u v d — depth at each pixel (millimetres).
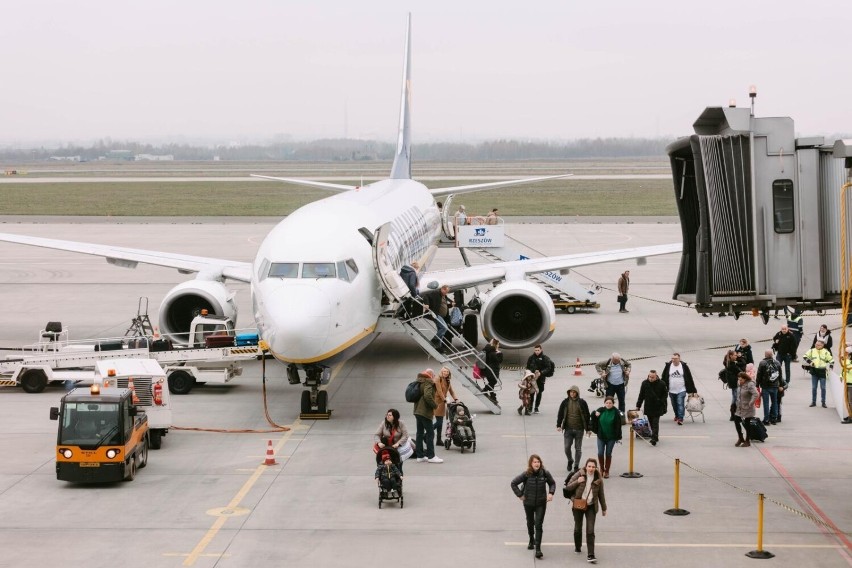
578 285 52594
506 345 39281
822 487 25531
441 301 38906
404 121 61469
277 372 39938
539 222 105625
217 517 23594
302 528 22875
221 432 31109
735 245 23547
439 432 29609
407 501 24688
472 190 63875
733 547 21641
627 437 30438
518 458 28297
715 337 46031
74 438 25625
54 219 111812
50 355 37062
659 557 21125
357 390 36344
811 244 23547
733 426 31469
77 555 21281
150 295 59219
